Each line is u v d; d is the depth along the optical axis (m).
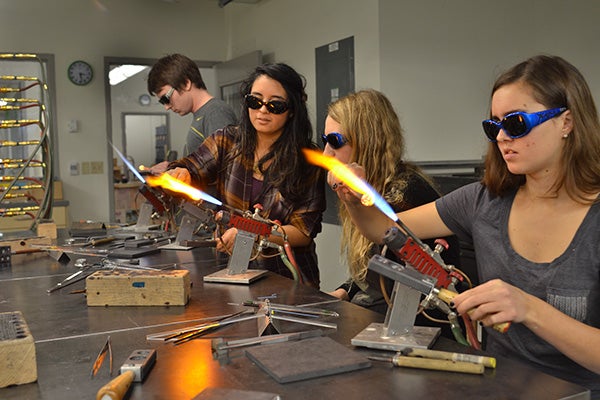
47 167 2.70
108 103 5.66
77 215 5.59
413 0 4.13
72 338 1.15
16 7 5.30
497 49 4.37
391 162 1.68
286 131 2.13
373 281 1.77
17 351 0.91
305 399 0.84
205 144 2.39
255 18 5.68
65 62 5.49
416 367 0.94
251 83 2.14
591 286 1.12
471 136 4.38
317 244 4.89
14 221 4.39
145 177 2.40
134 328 1.21
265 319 1.18
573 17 4.54
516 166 1.13
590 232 1.12
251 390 0.87
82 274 1.73
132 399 0.85
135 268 1.67
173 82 3.01
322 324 1.18
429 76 4.21
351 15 4.34
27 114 5.34
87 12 5.55
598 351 0.98
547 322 0.98
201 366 0.98
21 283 1.65
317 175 2.13
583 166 1.12
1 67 5.31
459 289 1.28
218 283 1.61
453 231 1.41
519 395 0.84
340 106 1.75
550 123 1.10
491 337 1.28
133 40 5.75
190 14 6.00
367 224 1.40
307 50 4.91
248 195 2.17
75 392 0.89
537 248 1.19
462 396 0.84
